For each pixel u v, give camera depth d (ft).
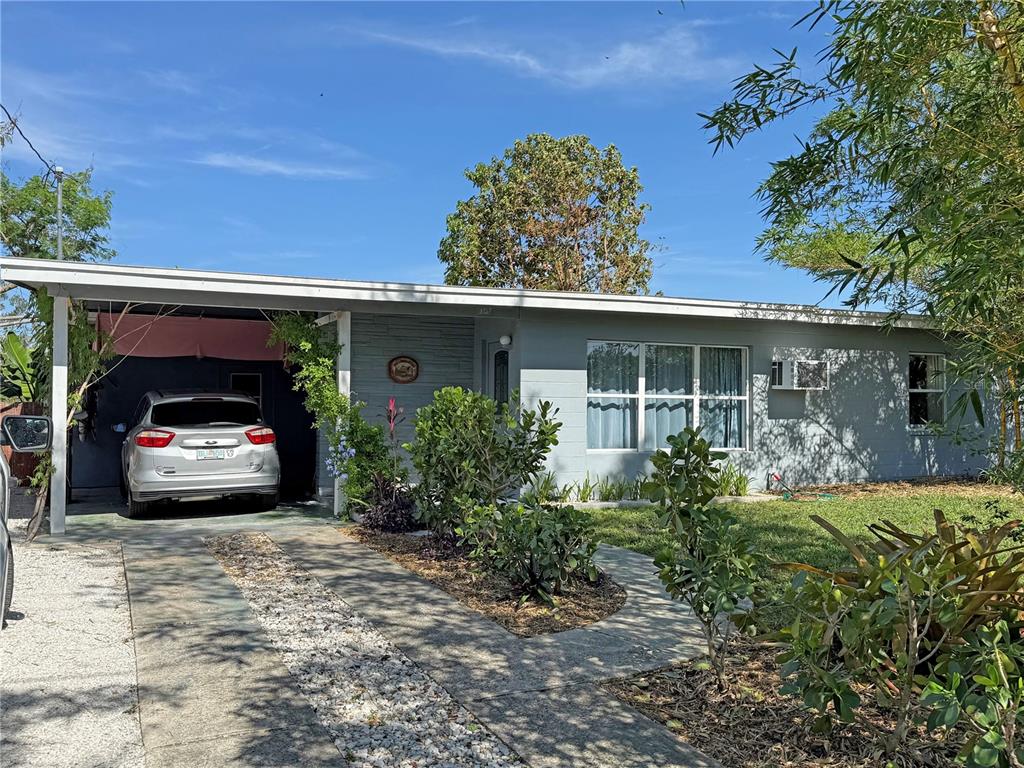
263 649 16.70
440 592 21.50
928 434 48.57
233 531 30.76
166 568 24.16
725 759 11.57
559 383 38.96
